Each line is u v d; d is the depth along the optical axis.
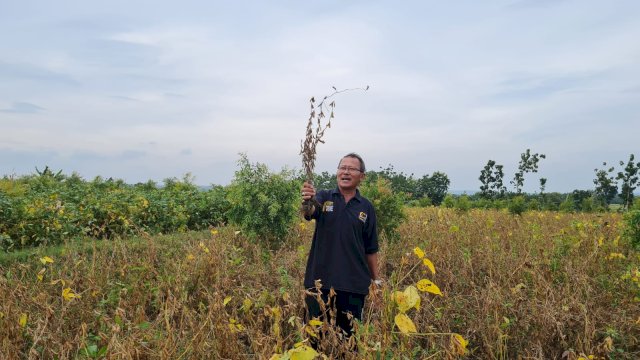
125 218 10.44
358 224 4.01
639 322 4.75
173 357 3.50
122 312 3.69
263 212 8.76
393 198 9.73
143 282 5.51
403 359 2.95
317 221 4.11
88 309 4.70
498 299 4.88
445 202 22.70
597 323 4.95
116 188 16.25
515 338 4.72
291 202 8.88
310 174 3.81
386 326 2.78
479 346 4.71
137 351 3.22
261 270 6.29
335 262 3.97
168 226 11.66
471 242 9.04
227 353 3.67
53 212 9.08
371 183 10.14
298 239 9.05
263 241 8.75
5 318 3.95
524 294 5.30
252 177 8.86
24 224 8.52
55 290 5.32
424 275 6.75
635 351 4.74
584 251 8.03
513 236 9.99
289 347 4.05
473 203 29.23
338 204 4.05
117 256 6.54
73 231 9.14
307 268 4.17
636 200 9.15
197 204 13.23
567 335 4.75
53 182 14.82
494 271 6.53
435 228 10.53
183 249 7.49
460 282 6.28
